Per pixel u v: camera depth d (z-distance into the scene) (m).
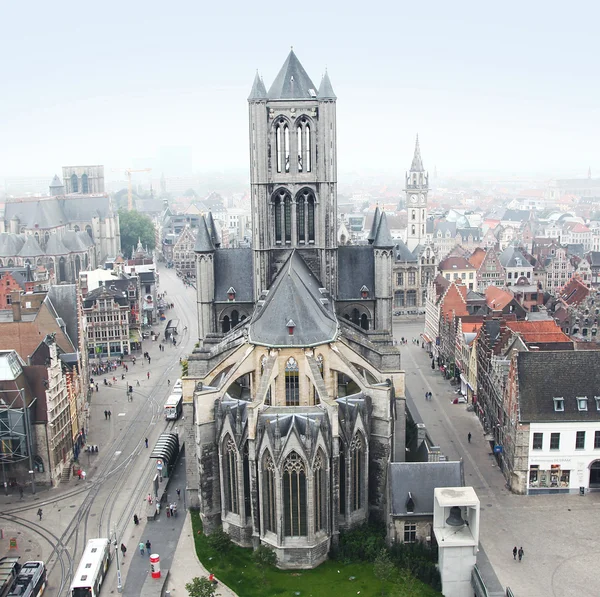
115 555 90.38
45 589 84.81
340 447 89.69
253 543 90.38
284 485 85.75
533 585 82.38
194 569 87.94
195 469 102.38
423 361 181.12
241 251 128.62
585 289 183.88
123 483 113.50
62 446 116.81
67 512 104.06
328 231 122.38
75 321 145.50
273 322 95.50
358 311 126.44
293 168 120.19
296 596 81.12
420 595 80.50
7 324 133.38
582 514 98.62
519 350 108.25
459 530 83.06
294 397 94.81
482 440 126.62
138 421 141.38
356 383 95.69
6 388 108.19
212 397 93.31
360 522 93.19
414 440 110.06
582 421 102.44
